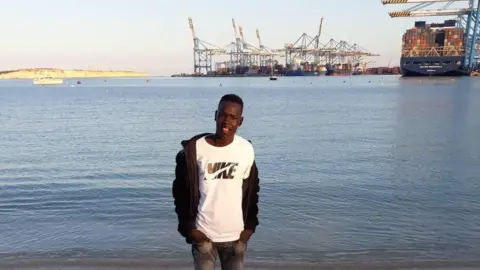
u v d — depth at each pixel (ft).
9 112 122.62
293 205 26.53
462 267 16.39
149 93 267.18
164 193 30.14
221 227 9.30
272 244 19.71
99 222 23.31
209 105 150.41
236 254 9.68
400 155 47.09
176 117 103.45
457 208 25.71
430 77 470.80
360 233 21.26
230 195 9.28
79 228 22.29
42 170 39.93
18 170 39.91
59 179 35.58
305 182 33.55
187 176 9.29
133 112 120.47
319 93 237.45
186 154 9.27
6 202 27.81
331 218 23.81
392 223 22.89
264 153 49.39
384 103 148.05
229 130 9.15
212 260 9.55
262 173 37.60
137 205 26.81
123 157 47.44
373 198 28.30
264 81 548.31
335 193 29.78
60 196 29.43
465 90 224.94
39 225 22.86
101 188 31.91
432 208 25.79
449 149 50.93
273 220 23.38
